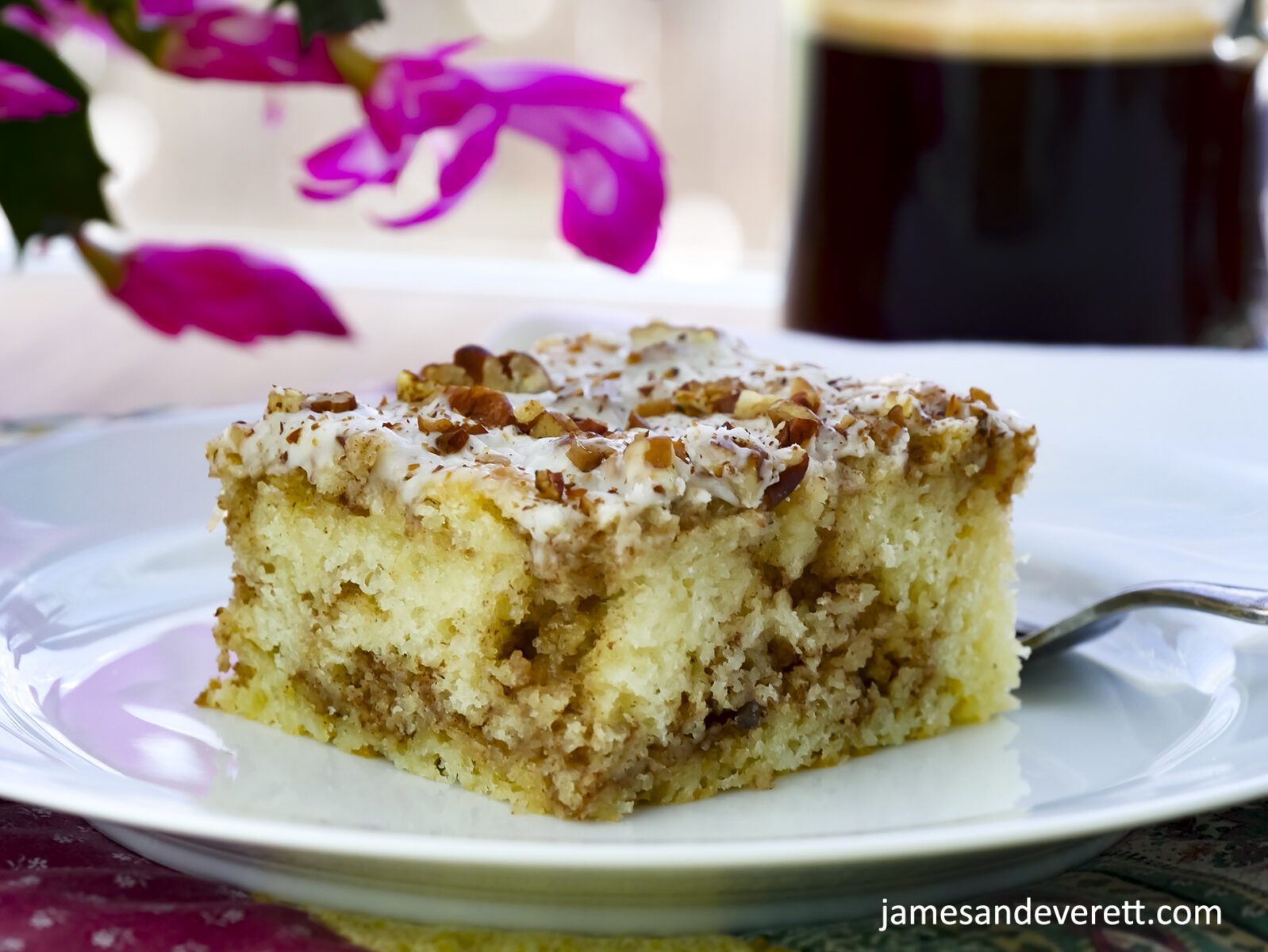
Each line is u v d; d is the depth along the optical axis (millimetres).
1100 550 555
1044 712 504
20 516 553
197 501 578
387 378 723
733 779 476
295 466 487
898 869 418
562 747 461
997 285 705
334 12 575
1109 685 512
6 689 492
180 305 623
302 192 578
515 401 503
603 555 456
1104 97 688
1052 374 653
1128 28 681
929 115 697
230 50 587
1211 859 439
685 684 467
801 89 731
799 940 418
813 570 488
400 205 991
